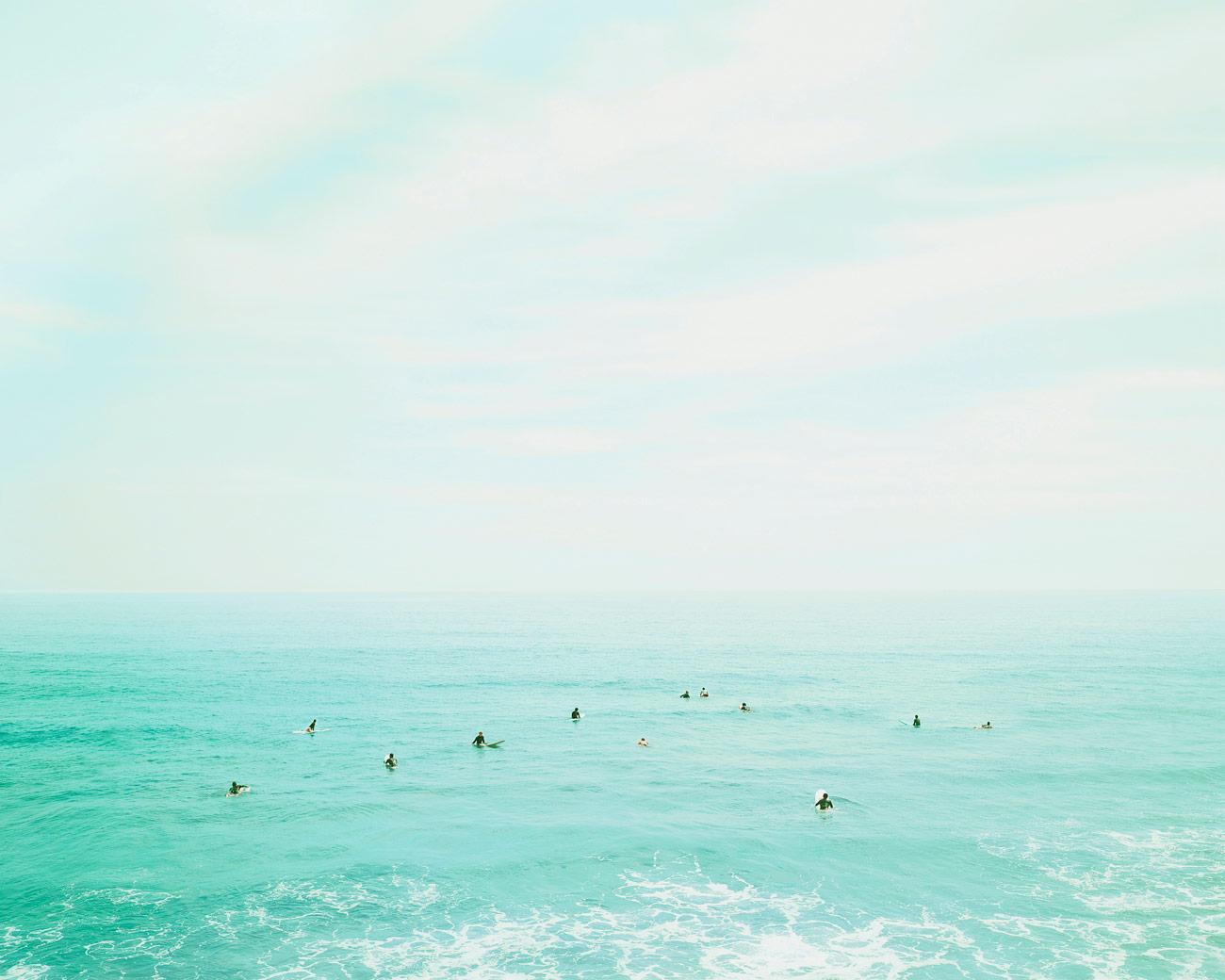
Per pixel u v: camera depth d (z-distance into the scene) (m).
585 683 90.31
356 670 102.25
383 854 34.97
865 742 58.53
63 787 45.53
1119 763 51.38
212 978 24.41
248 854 35.00
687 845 35.97
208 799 43.06
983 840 36.81
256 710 71.62
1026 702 76.81
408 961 25.56
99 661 112.94
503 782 46.72
